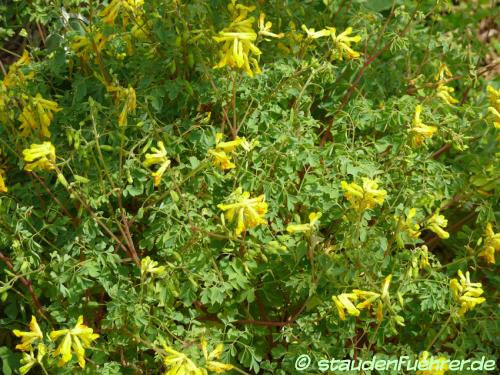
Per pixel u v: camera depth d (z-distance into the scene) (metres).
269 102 3.39
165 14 3.35
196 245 3.04
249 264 3.10
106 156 3.30
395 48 3.69
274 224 3.18
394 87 3.99
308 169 3.33
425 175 3.36
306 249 2.99
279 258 3.16
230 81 3.37
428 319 3.21
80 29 3.75
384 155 3.62
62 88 3.82
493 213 3.39
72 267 2.90
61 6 3.84
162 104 3.31
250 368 2.93
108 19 3.18
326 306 3.00
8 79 3.21
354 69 3.89
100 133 3.26
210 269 3.03
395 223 3.11
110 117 3.28
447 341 3.28
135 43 3.54
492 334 3.15
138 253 3.31
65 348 2.48
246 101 3.42
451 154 3.97
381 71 3.98
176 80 3.31
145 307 2.83
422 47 4.15
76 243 3.03
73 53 3.62
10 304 3.19
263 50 3.72
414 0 4.57
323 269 2.88
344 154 3.33
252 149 3.20
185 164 3.26
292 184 3.24
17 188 3.34
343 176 3.33
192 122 3.38
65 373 2.87
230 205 2.71
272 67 3.56
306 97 3.53
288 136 3.25
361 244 2.92
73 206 3.30
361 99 3.64
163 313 2.89
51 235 3.30
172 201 3.07
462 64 4.22
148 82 3.34
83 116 3.41
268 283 3.15
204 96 3.33
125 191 3.02
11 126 3.26
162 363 2.95
